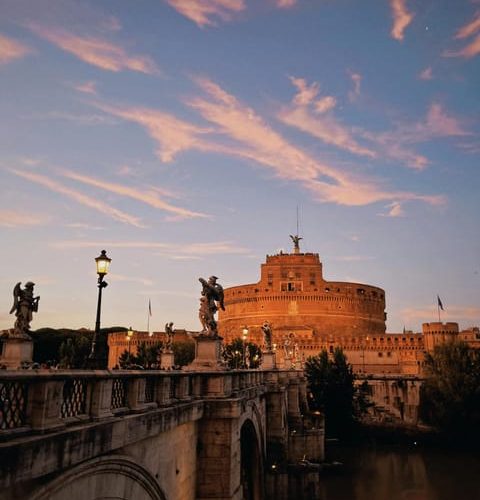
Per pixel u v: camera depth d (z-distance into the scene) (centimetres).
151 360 7625
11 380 931
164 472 1761
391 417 10256
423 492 5781
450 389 8631
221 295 2611
